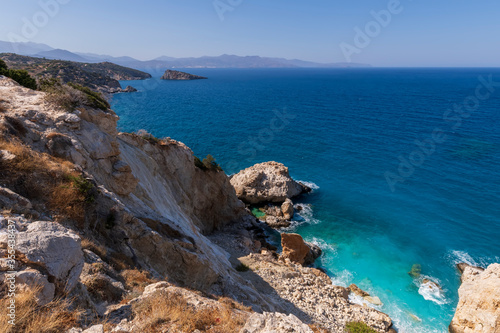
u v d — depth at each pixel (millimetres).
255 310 17641
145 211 19672
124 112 114688
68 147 15758
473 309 23234
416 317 27594
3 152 11266
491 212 46031
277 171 53594
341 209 48906
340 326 23109
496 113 115500
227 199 44781
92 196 12766
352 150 75938
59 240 7160
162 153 35500
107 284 9305
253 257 33094
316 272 32844
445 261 35750
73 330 6453
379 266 35281
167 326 7895
